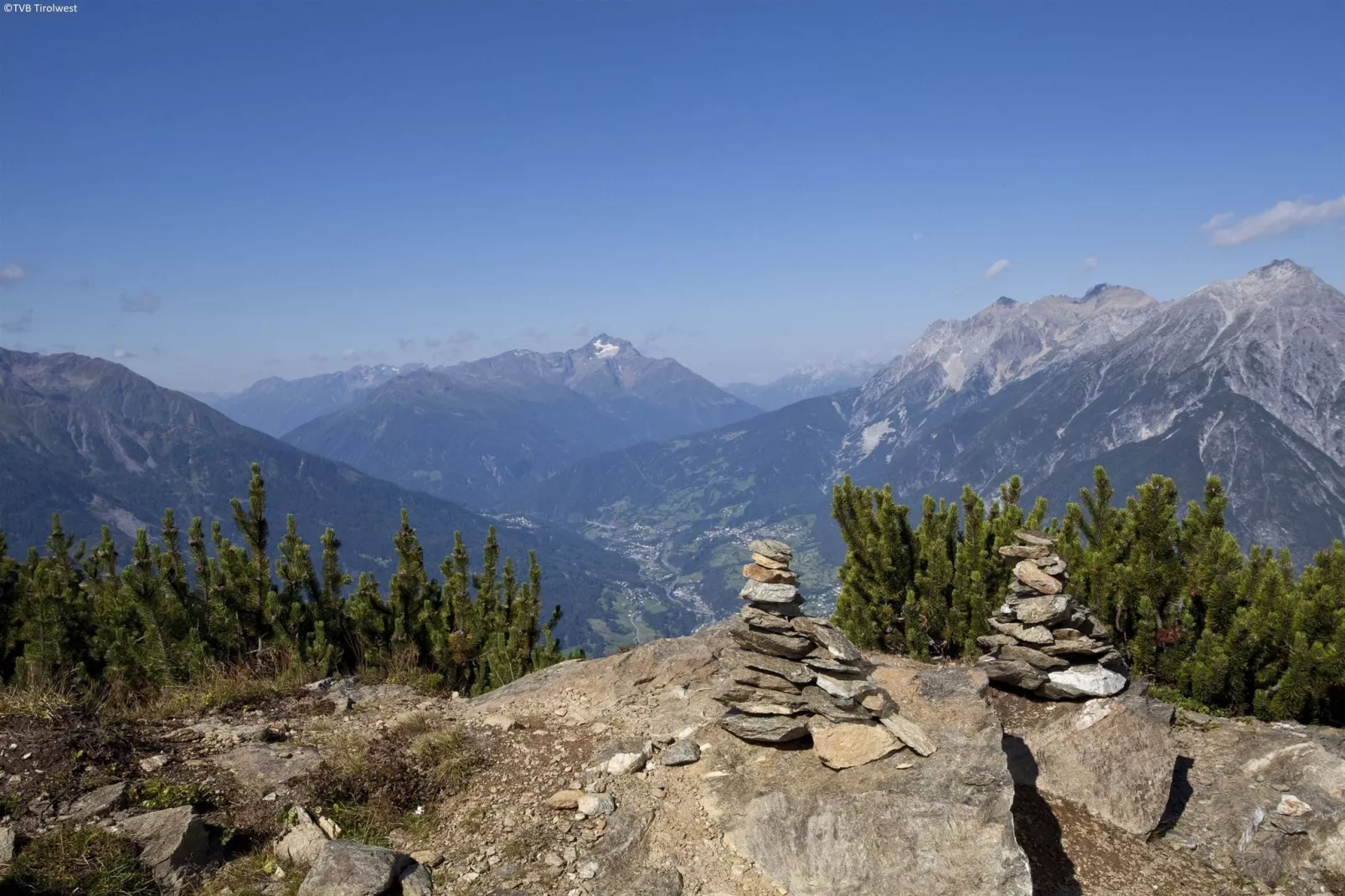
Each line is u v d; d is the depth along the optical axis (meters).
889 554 15.27
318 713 12.19
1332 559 12.65
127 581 15.22
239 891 7.35
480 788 9.57
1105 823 9.41
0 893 6.47
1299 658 11.63
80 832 7.39
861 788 8.23
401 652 16.70
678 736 10.45
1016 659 11.95
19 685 13.60
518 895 7.55
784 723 9.59
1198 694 12.68
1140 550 13.77
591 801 8.91
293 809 8.58
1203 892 8.53
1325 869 8.87
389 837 8.60
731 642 13.90
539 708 12.34
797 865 7.96
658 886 7.73
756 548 10.16
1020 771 9.96
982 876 7.42
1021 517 15.47
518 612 17.69
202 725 11.21
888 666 11.45
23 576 17.16
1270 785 9.88
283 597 16.39
